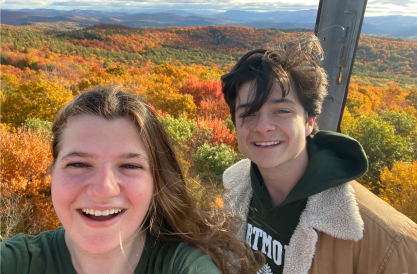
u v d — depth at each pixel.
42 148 10.67
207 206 1.26
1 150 10.08
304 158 1.18
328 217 1.02
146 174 0.81
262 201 1.27
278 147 1.09
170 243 0.96
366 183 4.17
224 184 1.57
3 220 8.22
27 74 41.75
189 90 21.08
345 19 1.55
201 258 0.88
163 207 1.00
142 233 0.94
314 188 1.06
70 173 0.75
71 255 0.85
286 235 1.16
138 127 0.83
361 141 4.60
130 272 0.87
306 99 1.09
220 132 9.02
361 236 0.95
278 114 1.08
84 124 0.77
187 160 6.96
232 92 1.19
